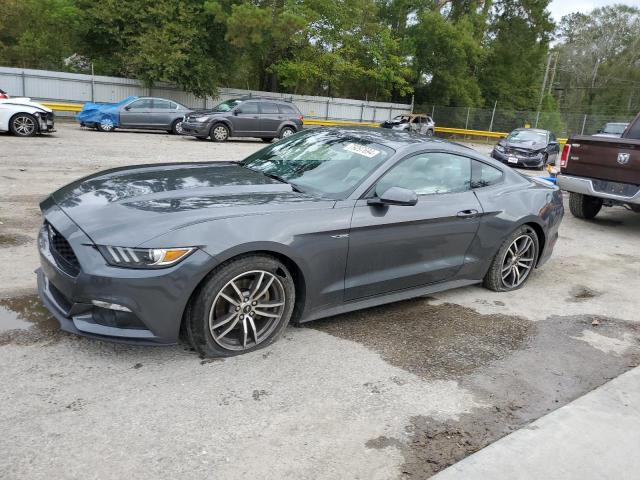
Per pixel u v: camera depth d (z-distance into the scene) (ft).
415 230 13.26
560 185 26.81
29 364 10.13
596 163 25.12
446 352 12.17
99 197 11.28
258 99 65.46
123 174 13.15
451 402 10.13
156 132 71.15
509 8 134.82
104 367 10.26
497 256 15.81
